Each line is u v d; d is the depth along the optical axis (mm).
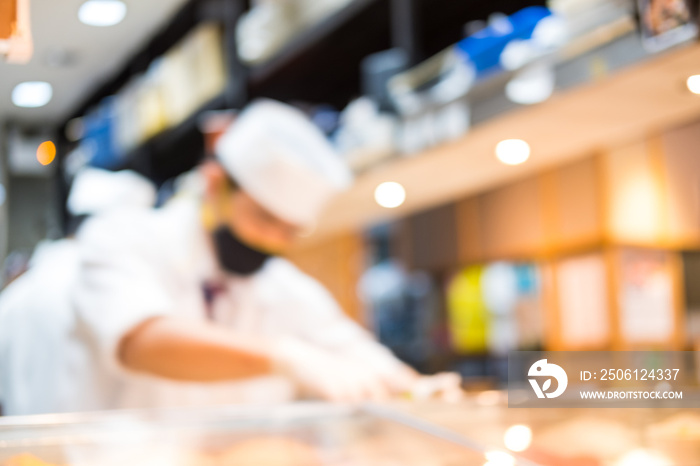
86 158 2012
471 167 1742
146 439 837
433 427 880
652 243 2352
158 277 1512
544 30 1301
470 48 1460
